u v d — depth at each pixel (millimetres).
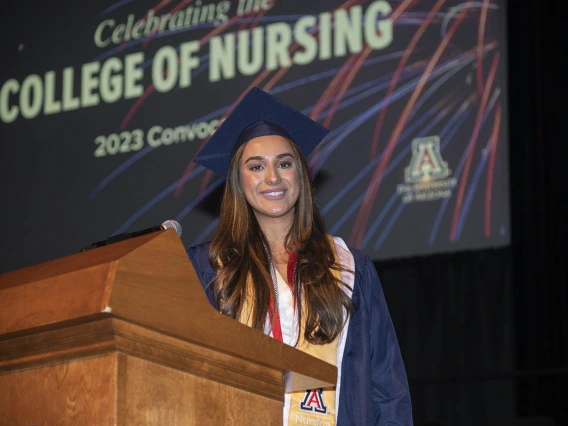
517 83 5379
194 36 5797
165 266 1420
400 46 5262
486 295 5223
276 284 2391
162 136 5758
